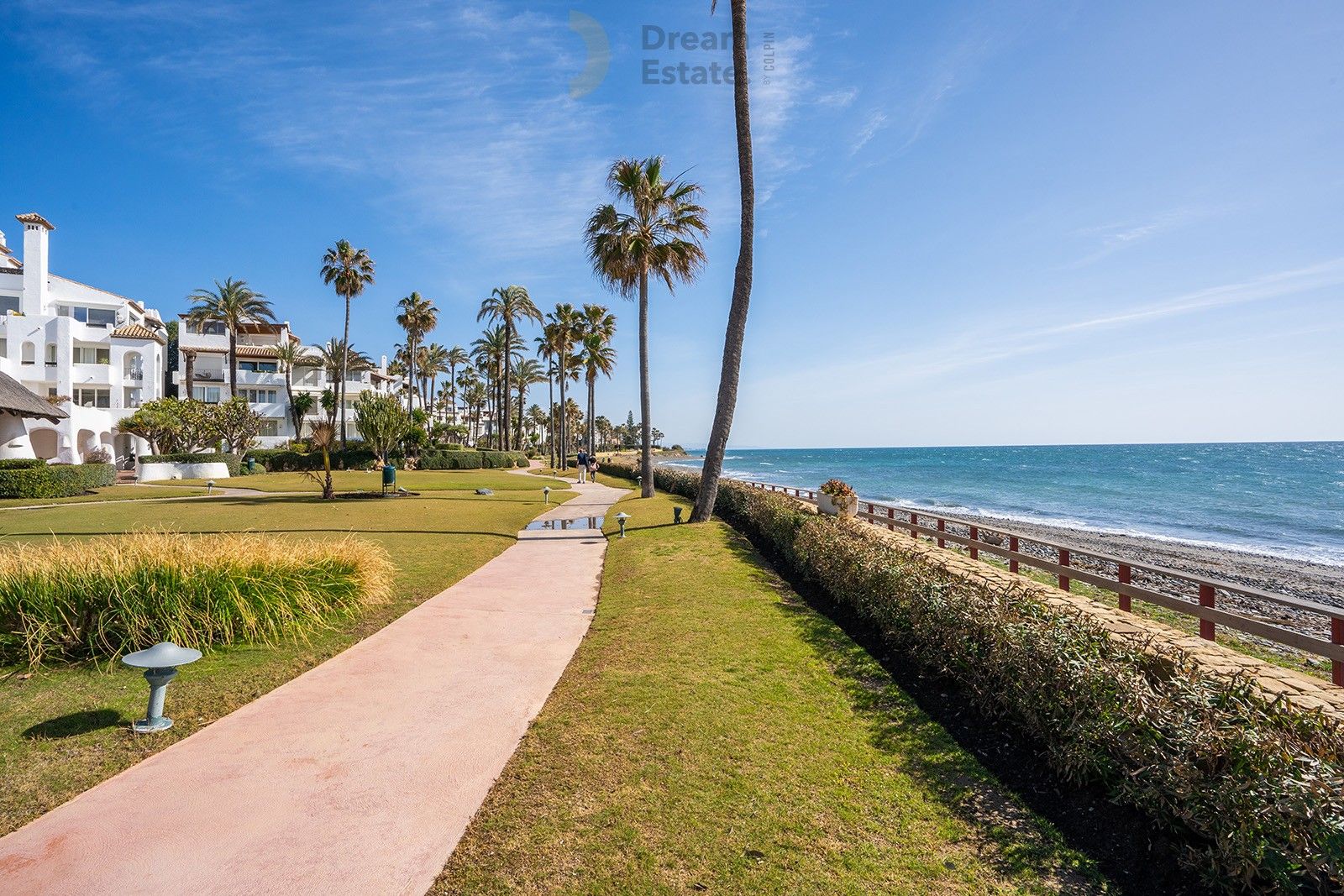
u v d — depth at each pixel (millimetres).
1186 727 3387
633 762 4254
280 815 3592
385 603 8477
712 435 16234
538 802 3760
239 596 6738
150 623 6133
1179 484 50719
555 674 5941
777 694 5449
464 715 5012
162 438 38812
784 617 7758
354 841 3365
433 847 3320
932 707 5312
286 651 6488
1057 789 4012
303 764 4195
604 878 3102
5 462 24516
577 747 4445
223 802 3727
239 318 51938
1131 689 3795
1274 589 14688
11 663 5867
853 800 3885
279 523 16688
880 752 4504
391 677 5844
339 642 6867
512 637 7145
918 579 6555
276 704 5211
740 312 15812
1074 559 18094
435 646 6789
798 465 96938
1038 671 4352
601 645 6797
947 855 3404
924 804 3883
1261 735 3178
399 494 25750
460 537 14656
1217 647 6691
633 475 41000
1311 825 2770
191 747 4438
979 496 42562
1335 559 19156
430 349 84188
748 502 16078
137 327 46688
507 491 29656
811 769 4230
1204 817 3125
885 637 6773
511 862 3207
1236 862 2928
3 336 40844
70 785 3879
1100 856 3404
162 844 3311
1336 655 5512
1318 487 46562
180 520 17281
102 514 18734
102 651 6102
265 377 55656
